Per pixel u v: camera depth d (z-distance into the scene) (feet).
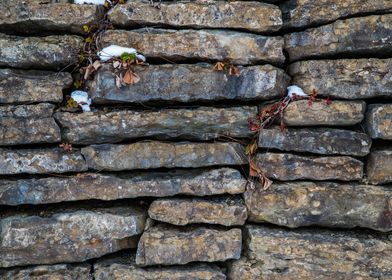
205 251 3.73
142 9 3.63
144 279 3.68
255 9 3.67
